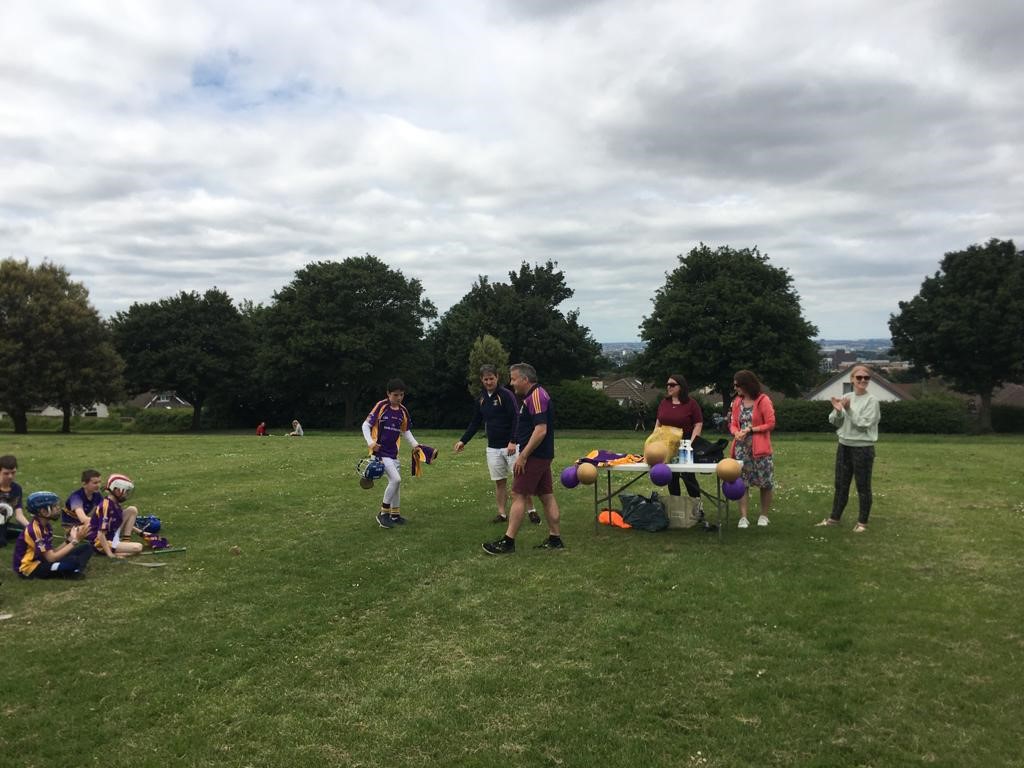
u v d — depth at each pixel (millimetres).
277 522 8898
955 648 4652
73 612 5512
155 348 58156
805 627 5031
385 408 8617
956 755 3414
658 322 48375
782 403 46469
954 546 7336
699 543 7555
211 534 8203
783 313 45000
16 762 3404
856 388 8156
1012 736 3574
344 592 5996
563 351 60281
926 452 19188
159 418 60906
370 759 3453
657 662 4480
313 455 17562
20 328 42344
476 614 5402
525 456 7016
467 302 68125
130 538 7848
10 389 41156
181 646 4820
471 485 12172
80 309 43812
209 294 59000
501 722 3785
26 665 4508
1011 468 14656
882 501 10227
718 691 4090
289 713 3893
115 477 7680
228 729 3725
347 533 8219
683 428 8398
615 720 3779
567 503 10211
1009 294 44812
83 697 4070
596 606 5535
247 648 4789
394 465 8586
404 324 55781
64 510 7223
